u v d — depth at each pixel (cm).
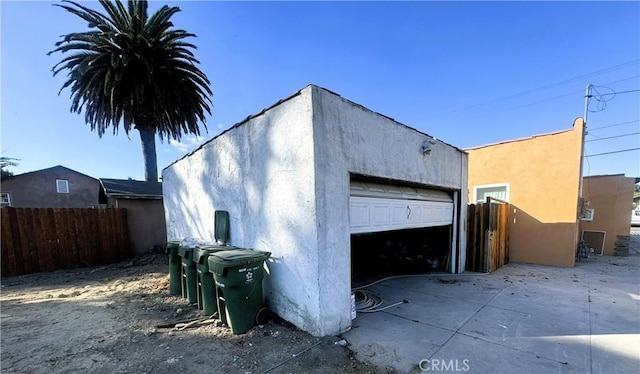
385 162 452
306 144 339
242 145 471
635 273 714
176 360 289
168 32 1298
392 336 343
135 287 613
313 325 338
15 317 430
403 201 541
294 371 266
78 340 344
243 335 344
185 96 1429
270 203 405
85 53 1234
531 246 865
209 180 585
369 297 502
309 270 341
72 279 711
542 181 849
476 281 630
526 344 320
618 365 275
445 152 646
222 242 522
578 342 325
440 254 764
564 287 575
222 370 269
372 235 789
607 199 1055
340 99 371
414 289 563
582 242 998
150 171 1420
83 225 898
